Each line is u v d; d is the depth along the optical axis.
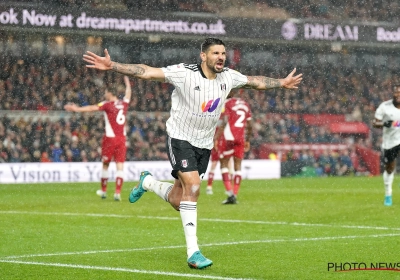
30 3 42.56
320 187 33.97
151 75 11.10
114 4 45.31
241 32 47.41
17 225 17.58
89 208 22.42
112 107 25.81
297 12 49.38
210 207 22.69
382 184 36.41
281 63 53.28
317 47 53.56
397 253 12.74
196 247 11.25
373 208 22.23
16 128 43.62
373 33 50.53
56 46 48.06
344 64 54.47
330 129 51.84
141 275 10.58
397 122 22.84
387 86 55.19
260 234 15.77
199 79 11.29
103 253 12.90
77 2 44.41
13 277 10.53
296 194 29.17
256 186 34.81
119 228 16.97
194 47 50.69
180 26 45.81
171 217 19.52
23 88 46.78
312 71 53.78
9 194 29.30
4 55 46.88
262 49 52.78
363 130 52.31
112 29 44.31
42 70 47.59
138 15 44.78
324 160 48.34
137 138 46.03
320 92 53.56
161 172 41.00
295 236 15.40
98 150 45.25
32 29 42.72
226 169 23.98
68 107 25.23
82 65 48.59
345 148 49.19
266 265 11.47
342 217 19.59
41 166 38.88
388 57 55.25
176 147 11.52
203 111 11.38
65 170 39.41
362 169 49.12
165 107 49.50
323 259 12.09
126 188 33.16
